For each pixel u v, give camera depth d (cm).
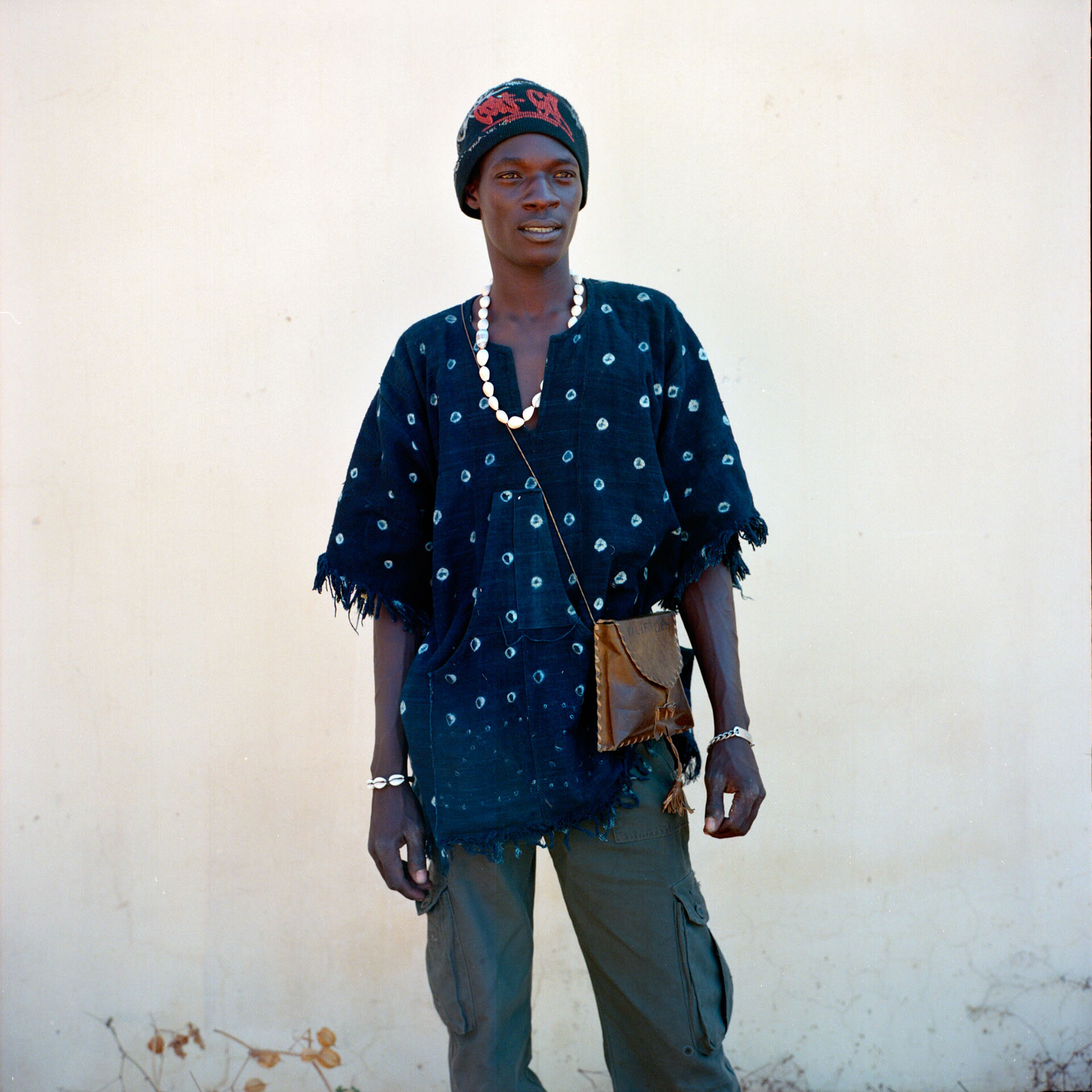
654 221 258
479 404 181
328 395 265
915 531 255
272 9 265
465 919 177
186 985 262
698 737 264
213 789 264
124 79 269
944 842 253
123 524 268
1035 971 251
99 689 267
